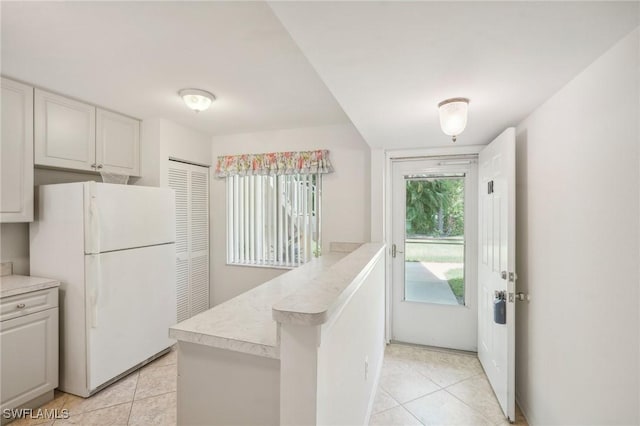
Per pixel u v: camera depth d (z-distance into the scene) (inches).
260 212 138.3
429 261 118.8
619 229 43.1
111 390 88.4
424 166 117.9
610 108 44.4
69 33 60.6
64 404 81.7
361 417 66.1
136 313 97.0
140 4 51.7
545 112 65.5
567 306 57.5
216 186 143.7
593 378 49.5
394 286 122.0
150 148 116.9
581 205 52.4
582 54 45.6
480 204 103.7
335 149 126.0
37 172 96.6
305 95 93.4
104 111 105.1
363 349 68.0
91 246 84.0
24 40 63.1
